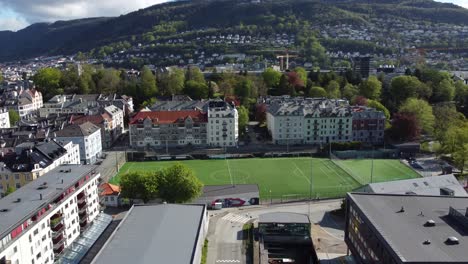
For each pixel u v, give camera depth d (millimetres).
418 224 83562
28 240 84000
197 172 171375
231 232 114375
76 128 181250
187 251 84625
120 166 180375
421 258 69375
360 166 177500
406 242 75375
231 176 165125
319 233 112875
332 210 129250
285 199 138750
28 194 97250
